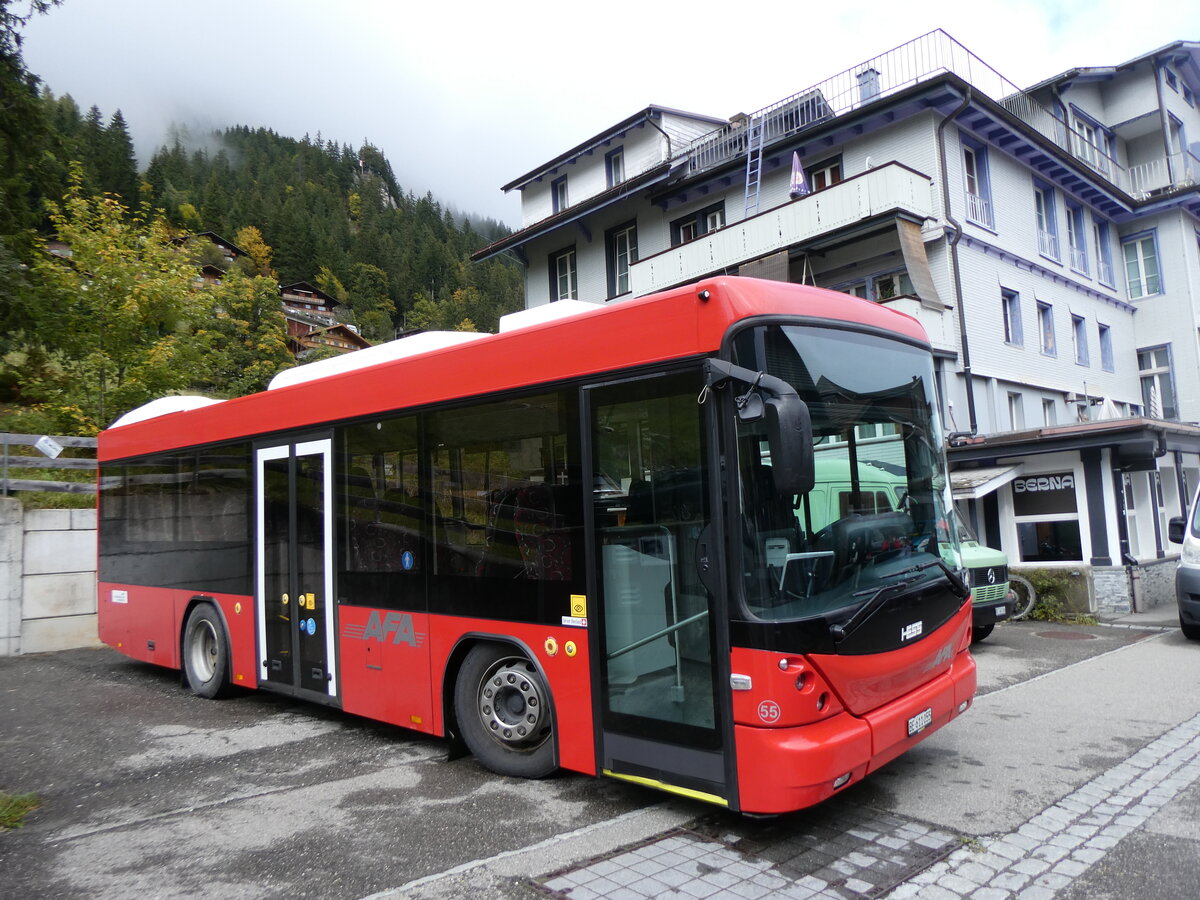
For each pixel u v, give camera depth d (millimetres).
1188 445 13781
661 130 25219
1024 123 18984
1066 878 3863
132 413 10305
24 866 4316
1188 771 5367
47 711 8039
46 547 11961
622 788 5262
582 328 5059
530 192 29594
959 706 5270
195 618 8539
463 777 5605
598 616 4863
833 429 4598
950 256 17391
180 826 4852
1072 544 13234
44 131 18953
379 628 6355
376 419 6496
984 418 17891
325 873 4117
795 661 4082
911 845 4262
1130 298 25422
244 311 34219
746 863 4062
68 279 18391
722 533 4254
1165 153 25344
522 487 5363
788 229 18344
